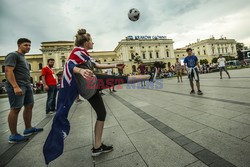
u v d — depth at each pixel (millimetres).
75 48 1687
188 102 3918
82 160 1714
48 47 47812
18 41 2678
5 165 1723
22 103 2510
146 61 51438
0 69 44406
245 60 27641
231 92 4531
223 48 68812
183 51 64812
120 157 1692
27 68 2736
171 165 1459
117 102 5066
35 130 2834
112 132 2422
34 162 1761
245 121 2260
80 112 4156
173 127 2369
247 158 1438
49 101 4418
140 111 3543
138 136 2180
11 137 2406
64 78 1545
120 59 54688
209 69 24078
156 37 55500
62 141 1450
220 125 2225
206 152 1607
